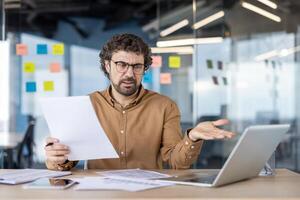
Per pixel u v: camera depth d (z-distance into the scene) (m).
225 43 5.36
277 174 1.50
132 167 1.89
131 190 1.12
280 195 1.06
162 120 1.96
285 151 5.37
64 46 6.67
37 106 5.50
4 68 4.82
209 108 5.40
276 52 5.62
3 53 4.79
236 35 5.41
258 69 5.55
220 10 5.27
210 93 5.38
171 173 1.48
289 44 5.62
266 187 1.20
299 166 5.35
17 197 1.04
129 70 1.85
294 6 5.59
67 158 1.53
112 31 6.91
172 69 5.28
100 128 1.51
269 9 5.55
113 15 6.95
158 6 5.36
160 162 1.94
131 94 1.93
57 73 6.27
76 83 6.53
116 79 1.88
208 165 5.29
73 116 1.49
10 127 4.93
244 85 5.51
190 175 1.41
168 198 1.02
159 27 5.35
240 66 5.46
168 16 5.29
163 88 5.29
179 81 5.31
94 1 6.82
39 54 6.13
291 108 5.61
